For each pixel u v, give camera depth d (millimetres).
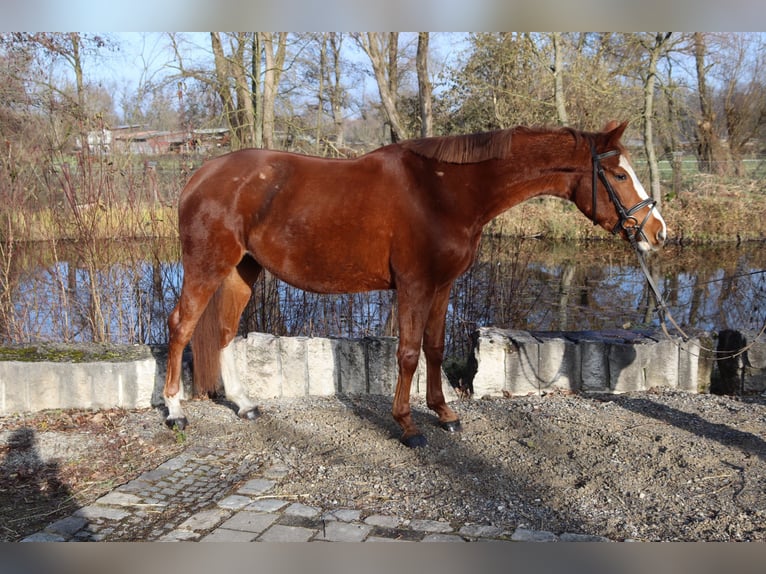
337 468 3260
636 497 2908
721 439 3494
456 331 6172
